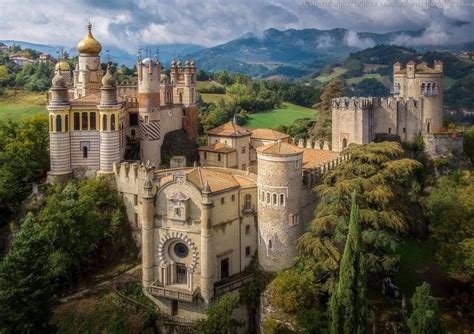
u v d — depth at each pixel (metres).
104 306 89.75
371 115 122.69
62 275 91.69
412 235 105.62
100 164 104.31
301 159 87.12
